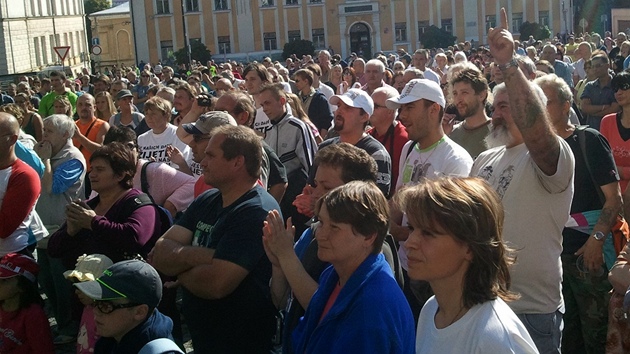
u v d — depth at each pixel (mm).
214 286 4523
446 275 2986
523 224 4379
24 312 5738
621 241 5477
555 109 5195
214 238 4625
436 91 5473
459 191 2967
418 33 63500
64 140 7531
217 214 4742
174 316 5984
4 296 5688
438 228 2945
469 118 6395
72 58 69625
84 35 74188
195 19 62500
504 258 3021
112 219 5543
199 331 4723
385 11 63375
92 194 7215
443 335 2988
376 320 3350
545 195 4359
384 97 6547
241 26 62844
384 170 5719
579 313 5406
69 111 11234
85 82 26625
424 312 3174
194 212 4891
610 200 5168
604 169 5180
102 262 4598
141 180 6707
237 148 4652
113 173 5605
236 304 4594
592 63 11094
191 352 6859
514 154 4484
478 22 63438
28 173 6492
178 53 54375
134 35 62625
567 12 62312
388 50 63562
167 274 4734
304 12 63188
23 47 58062
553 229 4410
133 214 5516
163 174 6727
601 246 5141
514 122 4098
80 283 3832
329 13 63250
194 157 6273
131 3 62469
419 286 5195
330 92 11977
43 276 7547
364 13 63125
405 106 5496
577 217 5289
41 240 7191
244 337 4637
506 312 2953
